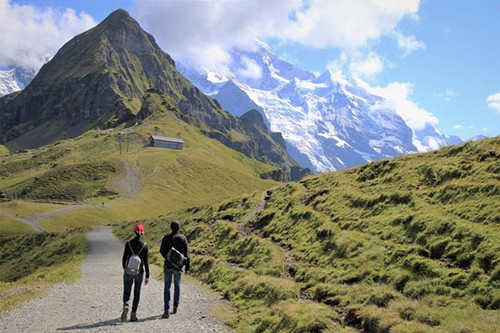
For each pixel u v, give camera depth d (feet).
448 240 71.97
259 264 96.99
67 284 101.09
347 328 53.16
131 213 498.69
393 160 132.36
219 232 141.79
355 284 70.79
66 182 638.94
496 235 66.33
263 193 172.24
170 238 61.67
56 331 51.90
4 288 110.01
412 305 54.95
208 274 100.73
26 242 280.31
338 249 86.63
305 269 83.97
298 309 58.49
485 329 45.88
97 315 61.82
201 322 59.36
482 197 83.25
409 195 99.86
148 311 65.31
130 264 56.95
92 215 447.01
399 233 83.92
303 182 162.30
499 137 112.57
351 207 112.57
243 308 68.85
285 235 114.83
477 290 57.16
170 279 61.00
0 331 52.80
